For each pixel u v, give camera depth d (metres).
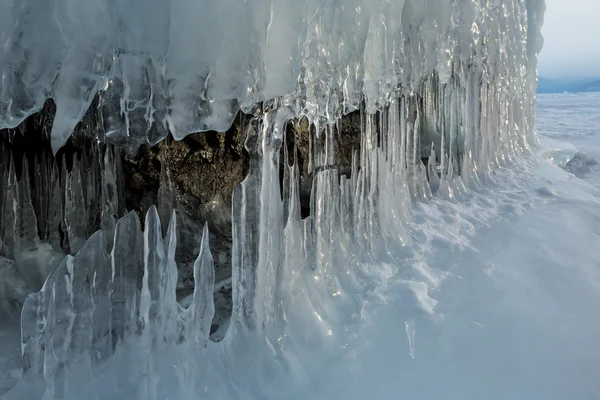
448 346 1.96
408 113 3.43
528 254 2.79
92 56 1.41
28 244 2.13
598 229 3.35
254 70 1.74
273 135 1.97
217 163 2.62
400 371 1.85
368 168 2.71
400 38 2.78
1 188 2.08
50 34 1.34
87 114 2.12
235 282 1.89
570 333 2.09
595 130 11.13
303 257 2.21
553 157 5.95
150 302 1.69
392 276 2.45
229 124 1.72
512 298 2.30
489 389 1.79
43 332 1.52
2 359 1.63
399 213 3.05
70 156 2.24
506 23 4.70
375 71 2.56
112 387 1.59
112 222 2.27
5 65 1.29
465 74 3.90
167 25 1.53
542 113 21.70
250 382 1.76
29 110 1.35
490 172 4.52
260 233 1.93
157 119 1.59
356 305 2.20
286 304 2.02
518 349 1.97
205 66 1.62
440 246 2.84
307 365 1.88
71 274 1.58
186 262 2.45
